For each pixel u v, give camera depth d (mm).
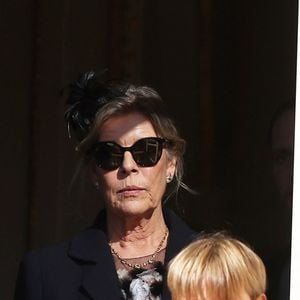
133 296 11117
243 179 18703
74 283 11273
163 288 11094
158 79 19266
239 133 19062
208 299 9125
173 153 11602
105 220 11750
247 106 19078
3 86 18188
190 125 19328
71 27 18609
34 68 18422
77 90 11578
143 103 11406
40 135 18312
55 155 18266
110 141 11344
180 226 11562
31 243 18141
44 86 18375
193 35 19469
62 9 18500
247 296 9156
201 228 17406
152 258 11352
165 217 11758
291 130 13828
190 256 9312
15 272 18125
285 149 13883
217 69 19453
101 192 11578
